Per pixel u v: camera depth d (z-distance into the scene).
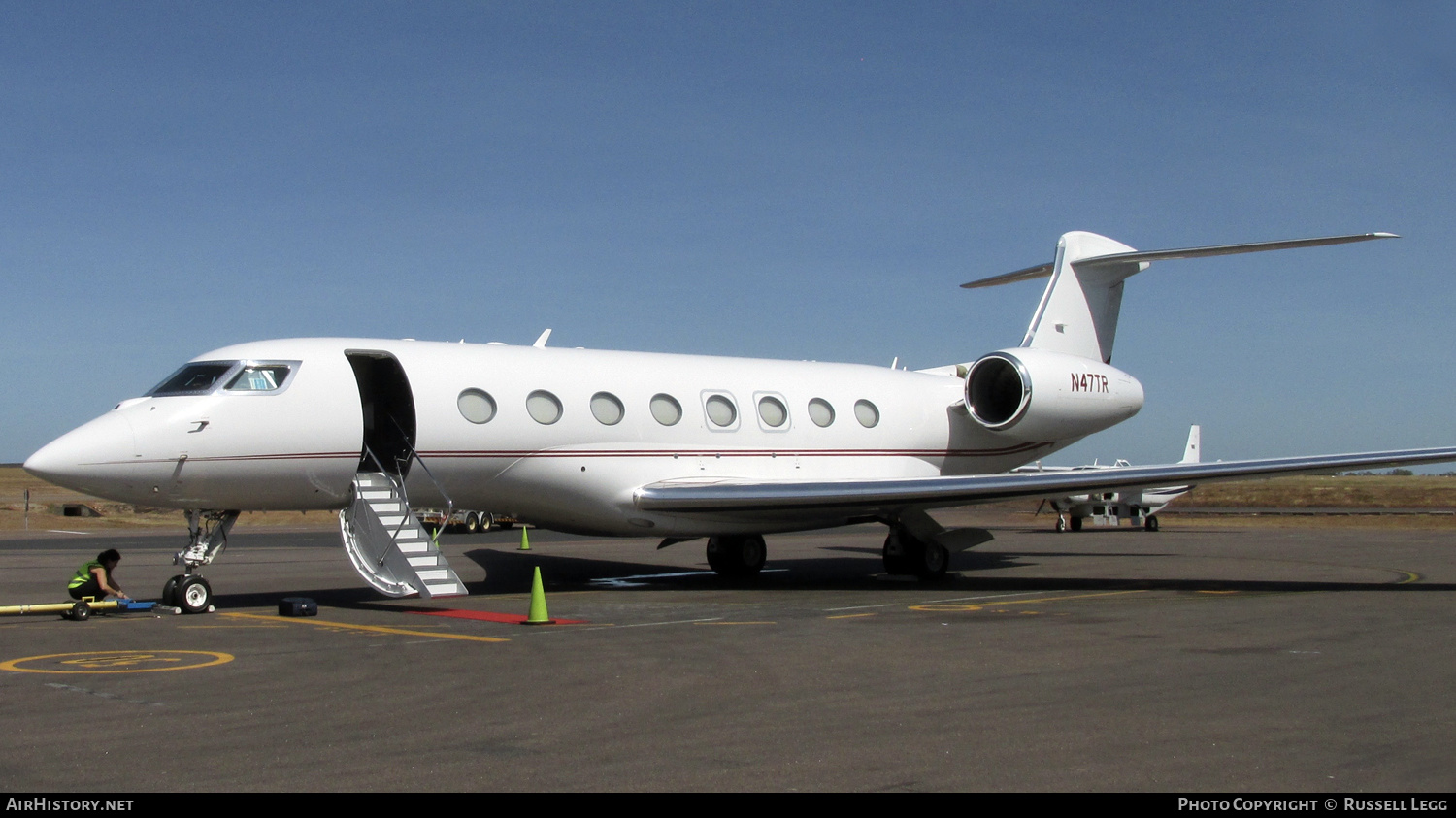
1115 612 13.66
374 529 14.88
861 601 15.39
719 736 7.05
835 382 20.73
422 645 10.95
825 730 7.19
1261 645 10.77
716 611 14.01
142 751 6.69
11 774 6.18
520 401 16.44
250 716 7.65
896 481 16.70
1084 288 22.03
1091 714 7.63
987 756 6.54
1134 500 39.06
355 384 15.31
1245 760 6.45
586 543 31.11
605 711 7.77
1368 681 8.84
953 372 23.75
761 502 16.53
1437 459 15.52
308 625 12.73
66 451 13.39
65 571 21.53
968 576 19.66
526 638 11.51
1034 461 23.20
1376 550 26.34
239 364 14.69
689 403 18.39
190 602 14.00
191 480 14.09
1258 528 40.25
